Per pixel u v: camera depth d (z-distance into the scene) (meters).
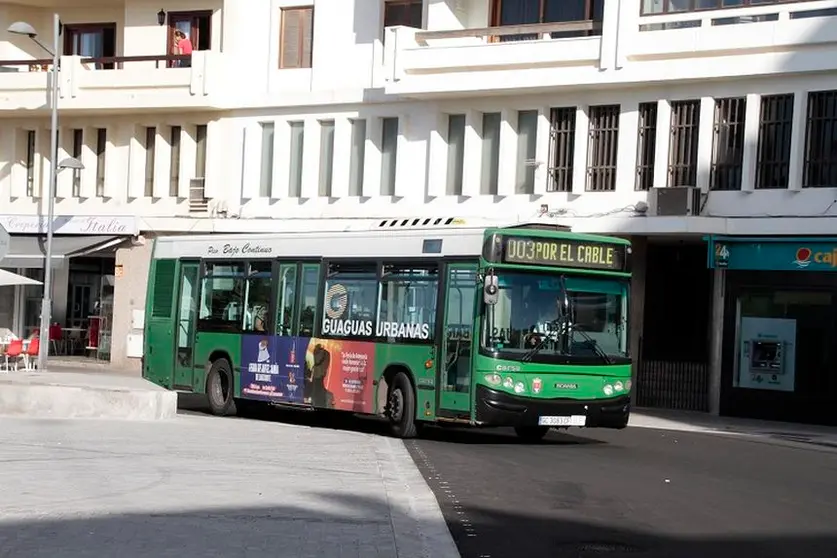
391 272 23.16
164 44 41.38
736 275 31.56
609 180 33.31
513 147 34.78
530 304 21.23
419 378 22.25
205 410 29.39
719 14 30.86
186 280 28.42
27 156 43.44
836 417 30.06
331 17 38.34
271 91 39.22
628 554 11.56
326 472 16.36
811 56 29.75
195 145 40.81
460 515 13.63
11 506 12.42
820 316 30.33
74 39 44.12
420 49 34.94
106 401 23.55
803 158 30.34
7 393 23.39
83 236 41.75
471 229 21.55
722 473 18.61
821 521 13.91
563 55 32.88
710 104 31.66
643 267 33.50
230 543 10.77
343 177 37.94
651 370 33.41
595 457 20.45
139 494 13.52
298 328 25.19
